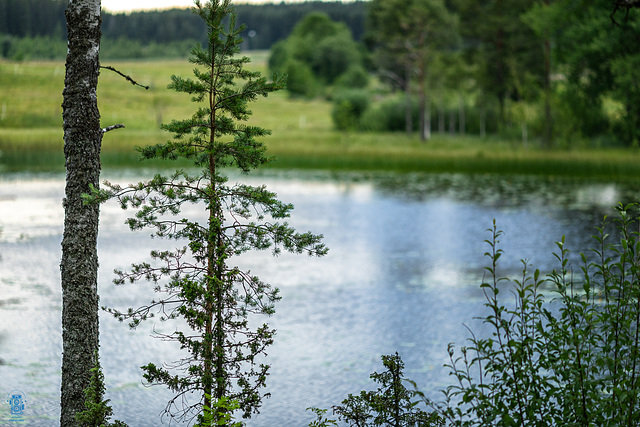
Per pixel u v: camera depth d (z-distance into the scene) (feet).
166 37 481.46
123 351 32.12
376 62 258.37
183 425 24.16
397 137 222.89
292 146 153.58
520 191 101.14
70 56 18.70
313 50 420.36
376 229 69.26
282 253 57.41
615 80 145.38
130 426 24.03
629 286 15.57
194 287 17.21
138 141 141.18
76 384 18.88
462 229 68.59
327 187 108.99
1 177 109.70
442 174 131.34
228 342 18.12
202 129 18.49
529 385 15.07
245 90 18.02
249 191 18.33
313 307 40.14
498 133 211.61
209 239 17.74
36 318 37.27
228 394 18.04
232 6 17.80
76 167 18.80
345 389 27.63
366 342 33.55
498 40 227.40
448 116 257.34
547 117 165.07
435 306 40.37
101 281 45.75
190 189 18.28
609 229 64.95
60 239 60.90
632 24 132.46
